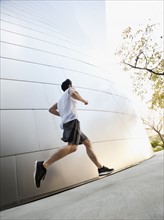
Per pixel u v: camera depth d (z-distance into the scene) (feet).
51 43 18.81
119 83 23.81
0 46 13.62
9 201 7.75
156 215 3.91
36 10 26.12
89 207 5.33
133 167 13.15
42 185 8.91
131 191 6.29
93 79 18.38
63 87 10.12
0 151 8.78
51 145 10.52
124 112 18.48
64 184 9.55
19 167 8.85
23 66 13.42
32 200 8.19
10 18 18.39
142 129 20.38
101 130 13.96
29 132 10.23
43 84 13.34
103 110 15.83
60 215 5.10
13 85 11.68
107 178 10.33
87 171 10.84
